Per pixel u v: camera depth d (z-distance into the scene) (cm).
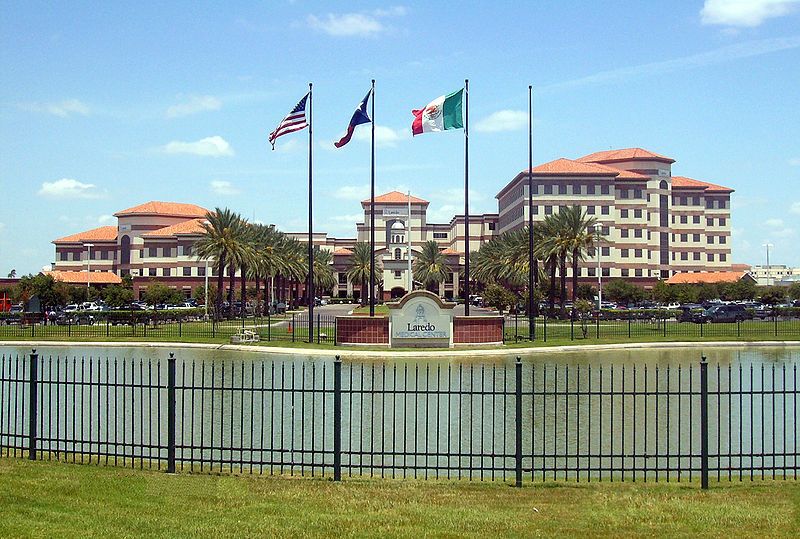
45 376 3597
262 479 1529
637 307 11931
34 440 1702
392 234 19138
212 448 1593
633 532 1207
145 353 4894
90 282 13000
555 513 1305
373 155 5550
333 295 18538
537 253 8638
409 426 2238
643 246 14662
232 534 1178
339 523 1238
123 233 16112
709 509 1323
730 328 6844
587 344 5350
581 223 8681
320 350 4991
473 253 15238
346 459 1839
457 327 5288
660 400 2781
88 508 1298
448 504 1359
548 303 10244
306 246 14500
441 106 4925
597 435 2130
